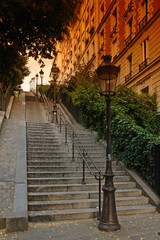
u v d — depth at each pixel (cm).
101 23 2792
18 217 470
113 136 927
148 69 1633
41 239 428
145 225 511
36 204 566
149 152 707
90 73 2089
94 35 3075
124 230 480
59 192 641
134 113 1168
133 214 598
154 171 686
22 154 790
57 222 524
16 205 517
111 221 483
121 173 808
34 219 522
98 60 2872
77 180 714
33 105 2131
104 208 495
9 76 454
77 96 1377
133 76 1845
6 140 920
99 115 1114
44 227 490
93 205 602
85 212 556
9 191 581
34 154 862
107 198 497
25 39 425
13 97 2184
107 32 2611
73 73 4141
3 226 472
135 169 809
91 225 508
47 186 648
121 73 2164
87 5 3497
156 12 1551
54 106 1488
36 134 1065
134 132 800
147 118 1184
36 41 443
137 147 760
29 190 636
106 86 530
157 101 1466
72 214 547
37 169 758
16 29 397
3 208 510
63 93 2244
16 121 1210
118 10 2303
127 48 2031
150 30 1650
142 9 1834
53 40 464
